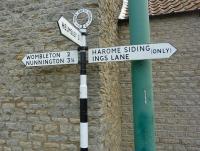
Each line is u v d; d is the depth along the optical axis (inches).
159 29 289.7
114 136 254.5
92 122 214.4
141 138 169.2
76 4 223.1
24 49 234.5
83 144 167.9
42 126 225.9
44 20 230.8
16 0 239.0
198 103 275.6
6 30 240.4
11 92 236.1
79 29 175.6
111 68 253.1
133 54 170.4
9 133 234.1
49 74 227.3
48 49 228.2
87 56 177.8
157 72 287.1
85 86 171.2
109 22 255.4
